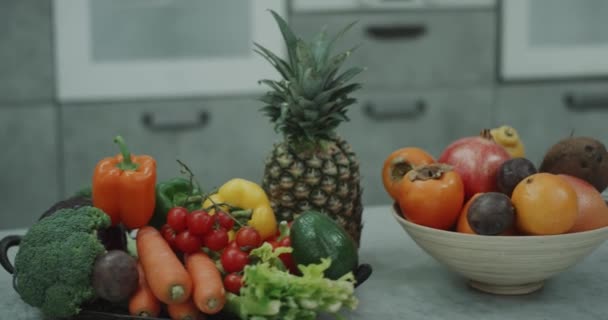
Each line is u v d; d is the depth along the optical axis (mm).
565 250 875
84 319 861
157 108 2389
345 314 915
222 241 908
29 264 853
